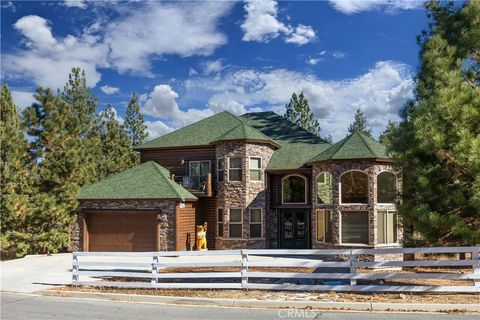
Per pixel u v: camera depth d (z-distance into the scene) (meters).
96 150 42.38
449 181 12.56
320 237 24.67
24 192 26.16
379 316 10.65
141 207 26.19
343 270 18.89
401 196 13.87
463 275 12.57
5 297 14.02
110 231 26.98
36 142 27.44
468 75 13.16
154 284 14.32
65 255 26.09
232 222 27.50
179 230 25.84
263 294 13.17
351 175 23.11
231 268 19.95
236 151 27.59
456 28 13.53
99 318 10.83
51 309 12.02
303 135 32.91
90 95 47.25
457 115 11.54
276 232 28.14
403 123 14.05
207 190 27.89
